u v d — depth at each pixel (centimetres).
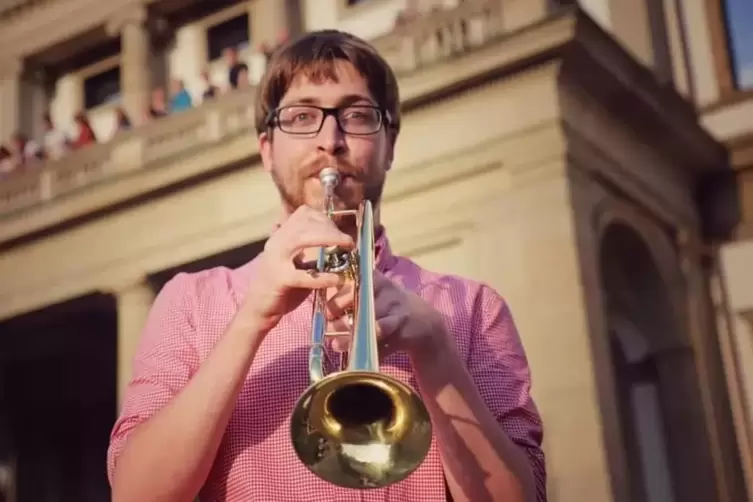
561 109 1016
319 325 223
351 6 1539
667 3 1492
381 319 214
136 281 1280
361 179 253
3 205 1426
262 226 1188
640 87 1145
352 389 203
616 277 1262
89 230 1342
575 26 998
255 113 279
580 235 992
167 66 1706
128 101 1659
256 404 235
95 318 1541
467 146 1056
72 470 1789
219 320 250
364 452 201
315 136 252
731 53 1446
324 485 227
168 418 214
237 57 1473
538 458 249
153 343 249
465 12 1094
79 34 1752
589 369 924
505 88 1046
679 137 1273
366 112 257
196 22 1695
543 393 941
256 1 1633
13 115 1780
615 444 919
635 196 1166
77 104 1806
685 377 1243
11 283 1409
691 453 1224
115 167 1331
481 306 267
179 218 1259
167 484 211
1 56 1825
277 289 213
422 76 1079
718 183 1399
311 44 267
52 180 1391
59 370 1797
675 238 1300
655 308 1258
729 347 1332
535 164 1011
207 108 1273
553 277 970
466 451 222
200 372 217
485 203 1037
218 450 235
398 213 1086
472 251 1035
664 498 1261
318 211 224
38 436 1798
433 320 225
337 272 227
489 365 256
